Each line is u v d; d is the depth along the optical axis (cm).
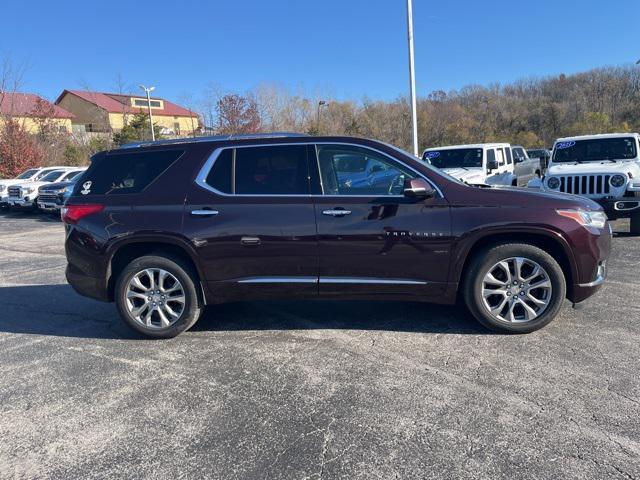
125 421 318
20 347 455
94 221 457
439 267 423
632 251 771
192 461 275
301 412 321
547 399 324
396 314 505
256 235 432
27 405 343
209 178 447
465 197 420
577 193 923
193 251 440
